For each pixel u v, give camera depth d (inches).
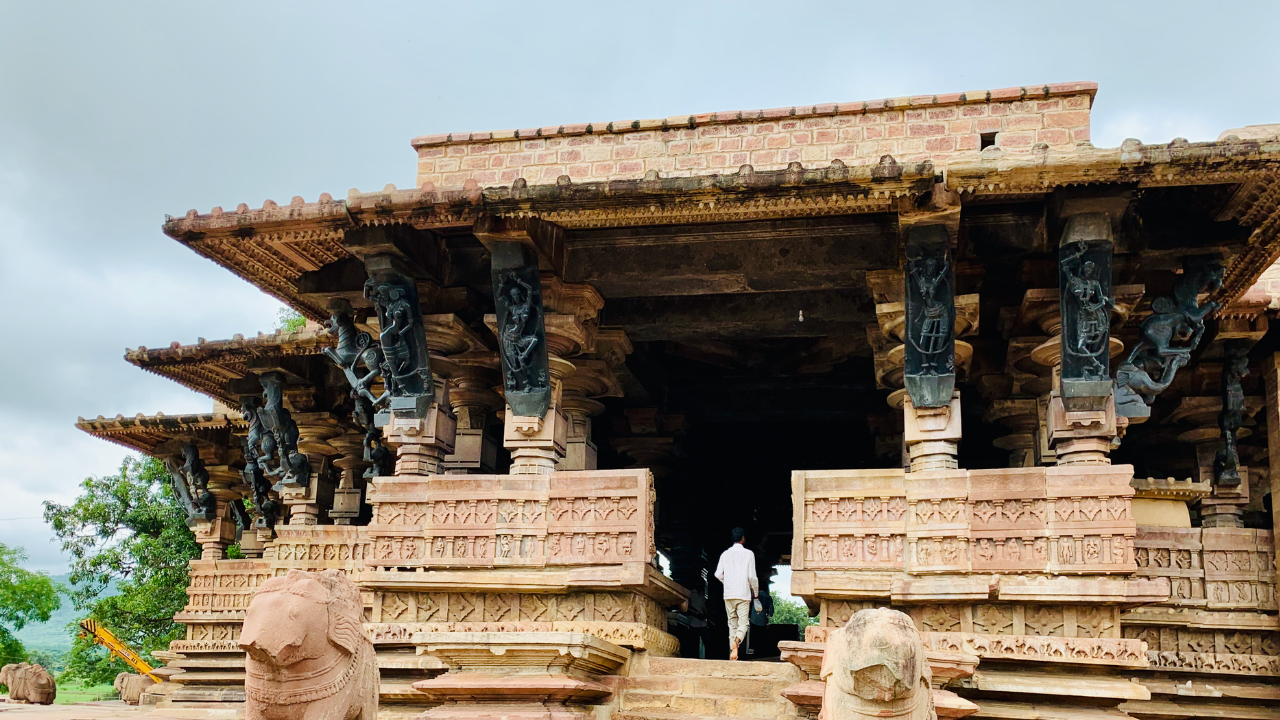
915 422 515.5
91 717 540.4
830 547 504.7
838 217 548.7
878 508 503.5
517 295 544.1
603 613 525.7
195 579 700.0
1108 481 476.7
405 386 579.8
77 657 1503.4
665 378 860.6
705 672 489.7
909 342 511.8
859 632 268.5
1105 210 486.0
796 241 556.7
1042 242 541.0
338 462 789.2
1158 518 561.9
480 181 610.2
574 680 432.5
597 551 530.9
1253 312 608.7
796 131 578.9
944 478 495.5
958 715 394.0
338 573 293.9
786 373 823.7
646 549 524.7
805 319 617.9
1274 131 498.0
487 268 603.5
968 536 486.0
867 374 843.4
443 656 444.5
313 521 744.3
